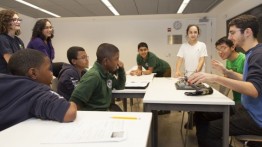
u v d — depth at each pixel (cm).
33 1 541
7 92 103
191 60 331
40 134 90
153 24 822
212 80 157
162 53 826
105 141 83
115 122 104
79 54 223
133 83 242
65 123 102
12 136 88
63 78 212
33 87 106
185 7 614
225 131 158
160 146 256
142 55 391
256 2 452
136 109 394
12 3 561
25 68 107
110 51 177
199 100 158
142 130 95
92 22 847
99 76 174
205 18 788
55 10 646
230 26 169
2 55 223
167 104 162
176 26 809
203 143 176
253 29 158
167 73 415
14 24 238
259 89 143
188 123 295
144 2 552
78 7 605
